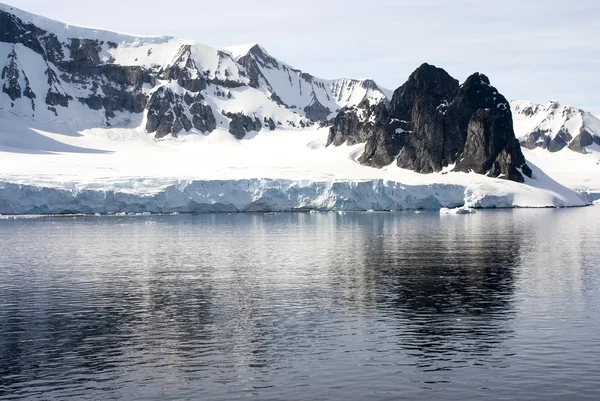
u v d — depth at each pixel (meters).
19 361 56.56
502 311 71.81
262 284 88.44
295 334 63.91
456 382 50.97
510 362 55.06
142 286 87.75
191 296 81.06
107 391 49.94
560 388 49.56
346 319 69.25
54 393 49.62
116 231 161.75
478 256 112.00
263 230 164.25
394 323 67.31
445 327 65.69
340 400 48.06
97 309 74.69
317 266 103.06
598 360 55.28
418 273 95.38
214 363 55.72
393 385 50.56
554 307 73.38
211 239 143.38
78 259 113.12
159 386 50.84
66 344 61.31
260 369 54.19
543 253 115.62
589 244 129.12
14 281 92.12
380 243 132.88
